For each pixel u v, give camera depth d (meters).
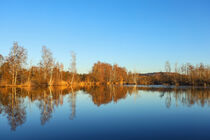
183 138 9.19
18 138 9.24
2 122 12.45
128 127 11.27
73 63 68.38
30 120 13.03
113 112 16.23
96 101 23.70
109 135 9.68
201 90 42.47
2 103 20.92
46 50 59.31
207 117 14.20
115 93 36.47
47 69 60.91
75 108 18.17
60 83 67.81
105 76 98.88
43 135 9.70
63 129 10.81
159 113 15.88
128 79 111.69
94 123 12.25
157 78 95.88
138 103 22.19
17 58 52.44
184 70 79.19
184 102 22.98
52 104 20.58
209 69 71.62
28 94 31.31
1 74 54.62
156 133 10.04
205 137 9.34
